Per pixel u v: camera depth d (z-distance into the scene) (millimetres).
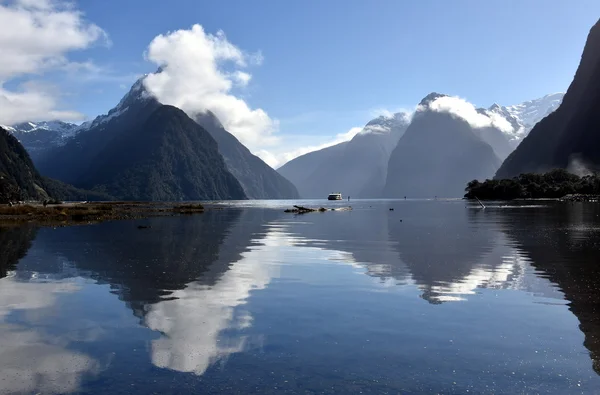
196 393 7691
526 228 42844
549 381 8172
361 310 12820
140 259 23219
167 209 108062
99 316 12234
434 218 66250
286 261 22453
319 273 18875
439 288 15680
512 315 12211
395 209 112188
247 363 8961
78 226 49219
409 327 11219
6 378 8336
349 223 55844
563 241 30453
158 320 11867
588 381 8172
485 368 8727
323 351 9586
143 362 9047
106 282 16891
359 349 9688
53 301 13922
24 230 43375
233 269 19984
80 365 8898
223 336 10555
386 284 16438
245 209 128000
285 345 9945
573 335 10562
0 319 12000
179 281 17125
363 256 24172
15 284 16531
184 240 33688
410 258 23188
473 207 119438
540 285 15969
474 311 12648
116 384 8062
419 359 9148
